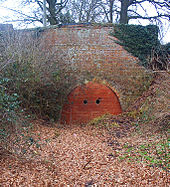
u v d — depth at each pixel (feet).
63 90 34.19
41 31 37.47
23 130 21.38
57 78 32.86
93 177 16.42
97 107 35.53
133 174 16.17
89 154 21.45
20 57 28.19
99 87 35.63
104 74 35.99
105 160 19.80
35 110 32.14
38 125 30.25
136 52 36.94
